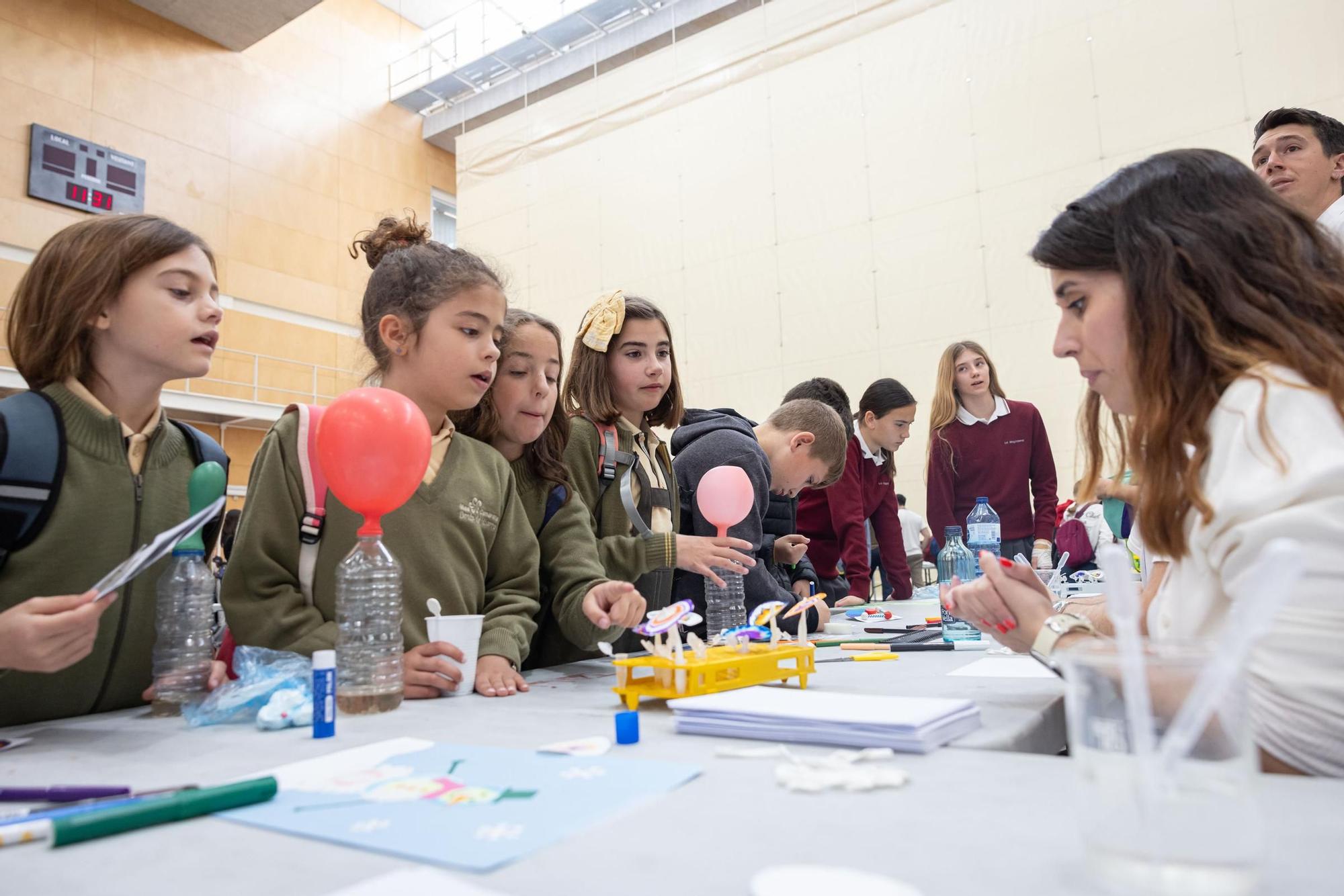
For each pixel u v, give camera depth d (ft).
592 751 1.98
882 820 1.39
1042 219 17.67
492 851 1.28
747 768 1.81
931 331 18.79
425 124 32.45
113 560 3.17
